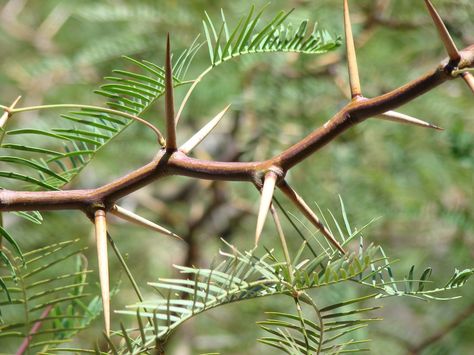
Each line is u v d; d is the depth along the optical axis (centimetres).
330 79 94
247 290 41
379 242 88
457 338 90
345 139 93
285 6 90
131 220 43
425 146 92
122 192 42
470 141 89
